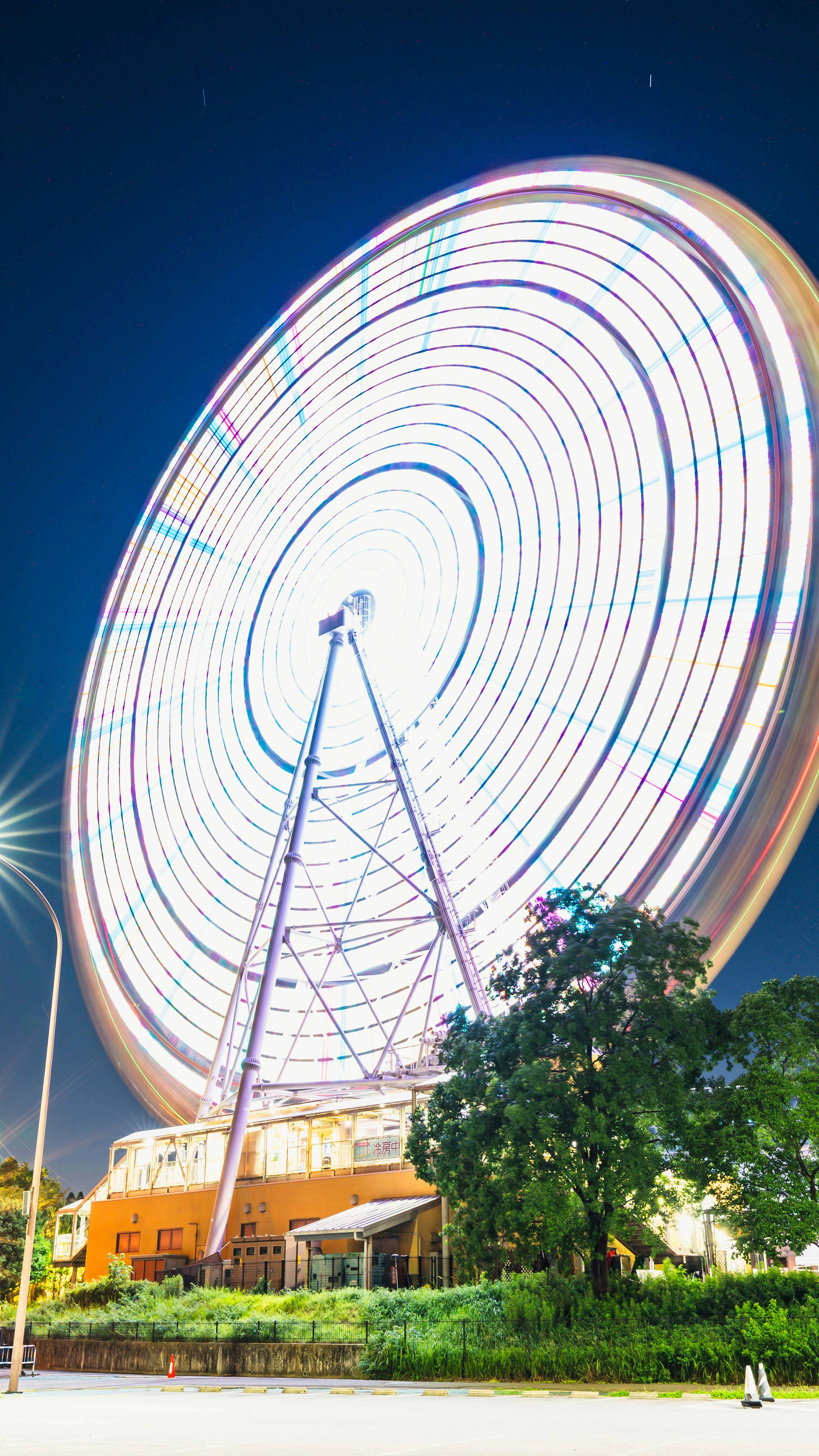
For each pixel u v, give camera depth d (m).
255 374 84.19
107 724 84.44
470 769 80.56
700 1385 17.14
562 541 81.62
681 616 65.75
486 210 67.75
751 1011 22.70
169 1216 48.53
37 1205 25.16
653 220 62.53
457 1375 20.11
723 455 65.31
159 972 82.94
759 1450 9.36
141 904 83.44
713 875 55.06
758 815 54.22
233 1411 15.91
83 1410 17.09
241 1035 70.56
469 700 84.88
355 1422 13.24
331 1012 51.53
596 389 77.81
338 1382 21.92
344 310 81.12
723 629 61.78
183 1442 11.42
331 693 66.38
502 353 86.19
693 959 24.16
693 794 59.16
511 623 84.31
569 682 74.44
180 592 90.00
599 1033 22.77
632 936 24.19
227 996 81.25
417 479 98.81
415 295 84.25
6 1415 16.14
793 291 54.69
